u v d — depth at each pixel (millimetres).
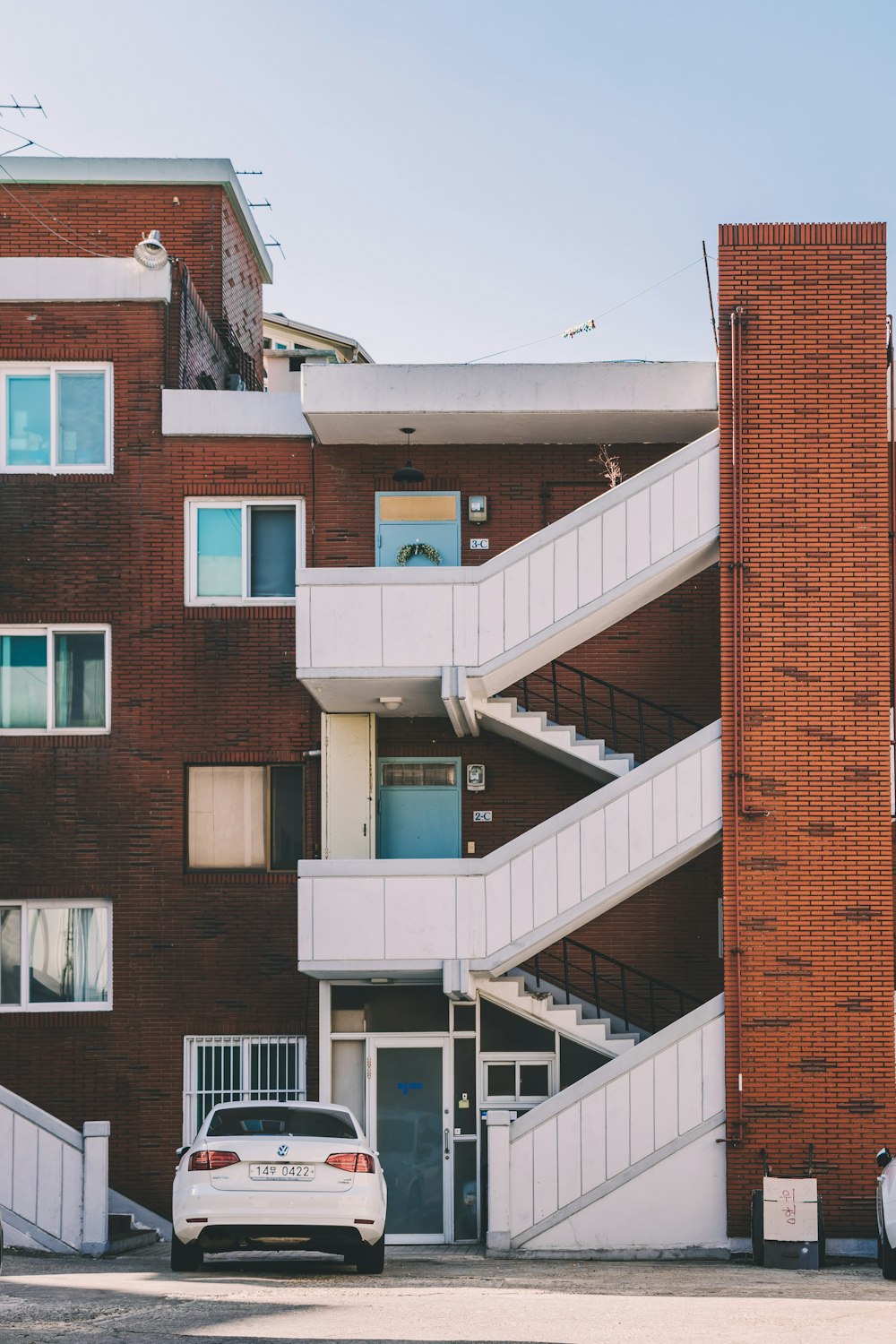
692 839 19500
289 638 22719
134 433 22969
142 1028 22016
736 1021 19141
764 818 19562
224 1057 22094
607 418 21859
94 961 22250
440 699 21391
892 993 19250
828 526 19969
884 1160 16766
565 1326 10656
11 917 22391
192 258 27516
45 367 23031
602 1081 18844
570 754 21453
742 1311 11859
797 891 19453
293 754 22516
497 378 21656
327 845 22266
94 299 23031
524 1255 18375
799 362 20188
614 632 23016
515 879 19484
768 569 19938
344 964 19500
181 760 22500
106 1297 12398
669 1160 18750
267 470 22969
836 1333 10328
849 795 19609
